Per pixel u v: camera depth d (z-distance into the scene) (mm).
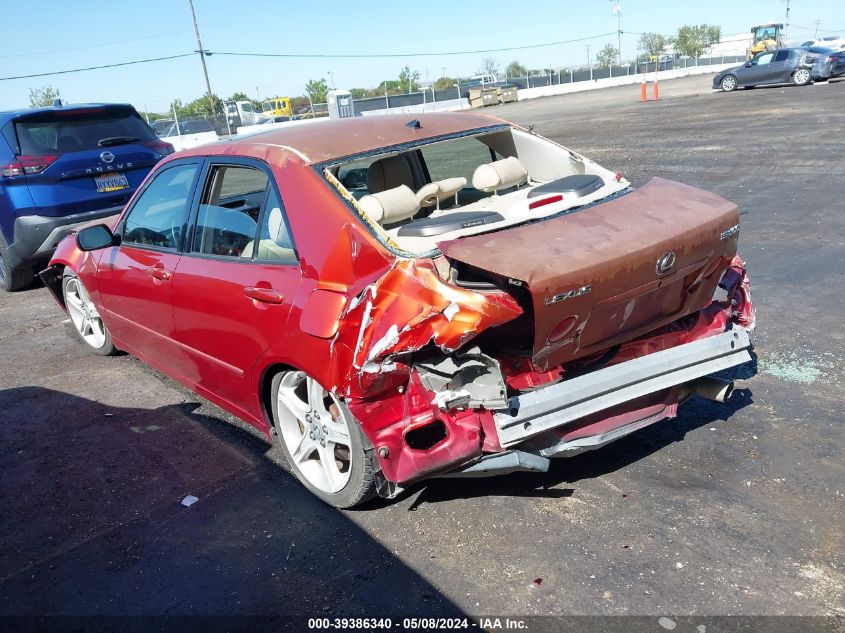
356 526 3193
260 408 3564
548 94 52281
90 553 3180
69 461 4035
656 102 25469
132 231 4449
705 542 2855
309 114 43688
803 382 4141
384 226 3391
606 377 2854
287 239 3191
